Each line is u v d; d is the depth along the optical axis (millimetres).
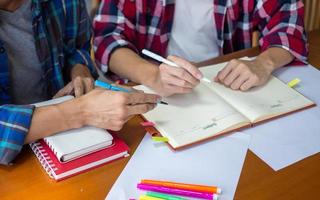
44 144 873
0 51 1059
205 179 800
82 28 1287
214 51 1491
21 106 869
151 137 917
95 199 759
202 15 1404
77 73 1226
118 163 844
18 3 1106
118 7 1323
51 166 811
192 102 1006
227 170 825
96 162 829
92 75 1307
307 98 1066
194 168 828
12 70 1137
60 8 1188
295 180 807
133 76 1166
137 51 1357
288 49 1259
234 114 964
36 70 1173
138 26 1370
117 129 886
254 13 1426
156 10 1354
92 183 794
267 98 1049
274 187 789
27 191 778
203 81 1097
